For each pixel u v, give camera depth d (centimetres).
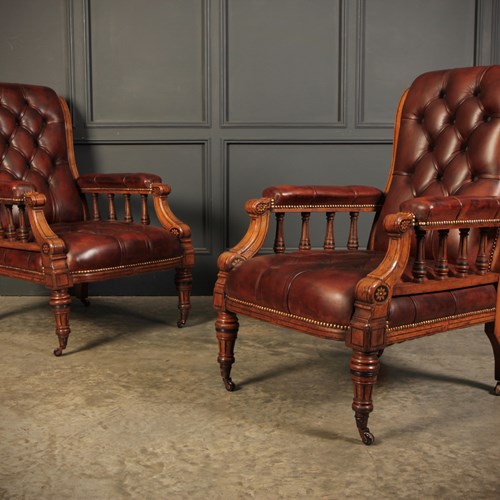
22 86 295
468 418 181
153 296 338
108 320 288
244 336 264
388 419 180
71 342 253
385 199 224
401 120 227
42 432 171
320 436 169
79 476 147
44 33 325
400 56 328
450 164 210
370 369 159
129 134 330
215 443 165
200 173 335
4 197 236
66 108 303
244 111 331
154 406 189
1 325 278
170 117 331
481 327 278
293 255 198
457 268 178
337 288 161
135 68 328
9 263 243
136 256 246
